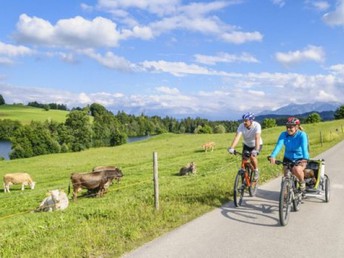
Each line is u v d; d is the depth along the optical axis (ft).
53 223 31.86
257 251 22.58
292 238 24.91
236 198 33.37
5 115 631.97
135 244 24.08
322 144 118.52
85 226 28.19
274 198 37.22
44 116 645.92
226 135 262.67
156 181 32.37
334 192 40.81
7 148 426.92
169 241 24.54
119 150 204.74
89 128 378.53
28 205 62.28
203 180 53.16
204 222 28.84
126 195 51.06
